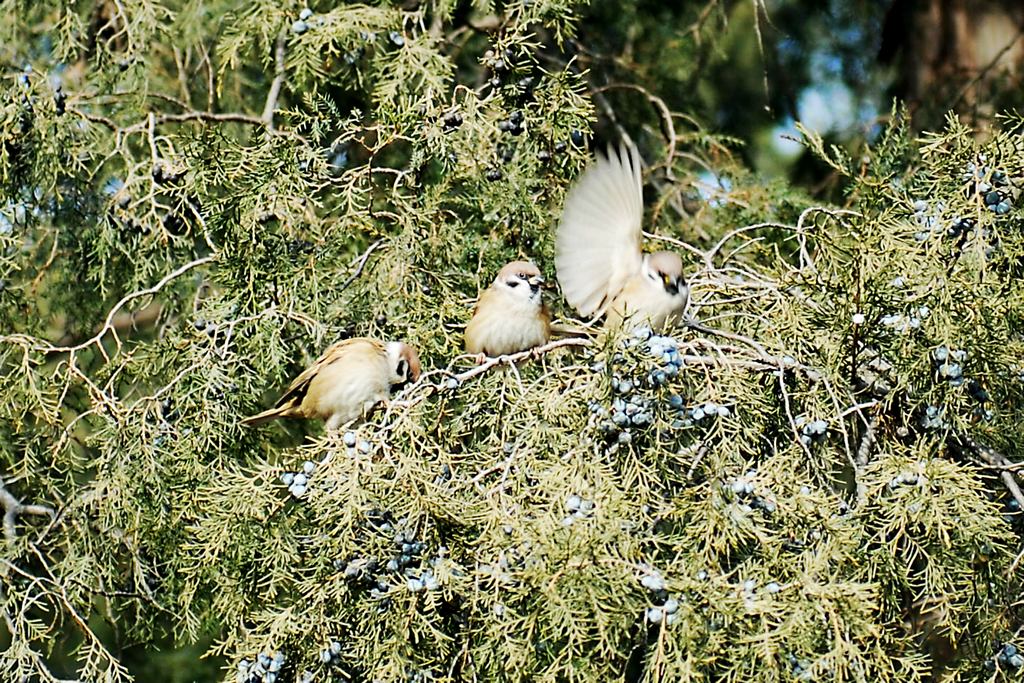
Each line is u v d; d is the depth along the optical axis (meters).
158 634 15.43
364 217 12.55
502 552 8.59
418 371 11.57
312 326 12.08
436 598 8.84
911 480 8.76
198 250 14.59
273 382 13.14
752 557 8.25
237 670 9.09
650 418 8.76
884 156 12.03
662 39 18.39
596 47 17.78
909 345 9.27
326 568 9.18
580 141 13.56
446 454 9.31
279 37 15.18
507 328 11.26
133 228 13.72
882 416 9.63
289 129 13.45
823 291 9.77
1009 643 9.08
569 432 9.13
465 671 8.94
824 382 9.41
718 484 8.34
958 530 8.67
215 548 9.60
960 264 9.47
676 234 14.96
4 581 12.21
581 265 10.92
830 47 20.36
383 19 13.60
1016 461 9.85
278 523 9.72
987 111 17.39
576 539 8.12
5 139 13.38
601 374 8.89
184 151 13.02
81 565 12.23
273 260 12.31
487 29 14.27
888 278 9.37
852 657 7.89
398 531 8.95
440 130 12.61
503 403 9.78
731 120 20.22
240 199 12.27
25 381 12.30
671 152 16.00
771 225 11.51
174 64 16.88
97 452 14.17
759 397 9.28
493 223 12.71
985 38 17.70
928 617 10.35
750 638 7.81
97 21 16.44
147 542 12.34
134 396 13.68
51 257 14.38
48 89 13.56
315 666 9.08
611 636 8.21
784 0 20.36
